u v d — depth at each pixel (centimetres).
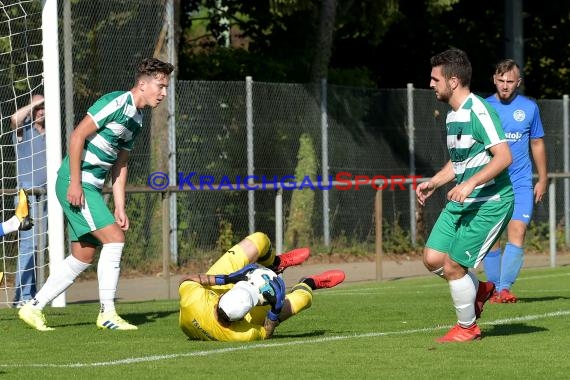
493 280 2962
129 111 2345
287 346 2039
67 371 1783
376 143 4709
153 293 3581
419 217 4422
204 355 1934
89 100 3922
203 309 2094
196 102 4197
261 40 5725
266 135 4378
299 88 4475
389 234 4756
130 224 3962
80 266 2428
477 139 1980
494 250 2961
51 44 2947
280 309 2098
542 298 3062
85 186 2361
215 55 5334
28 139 3231
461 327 2088
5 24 3650
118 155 2416
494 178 1998
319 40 5228
